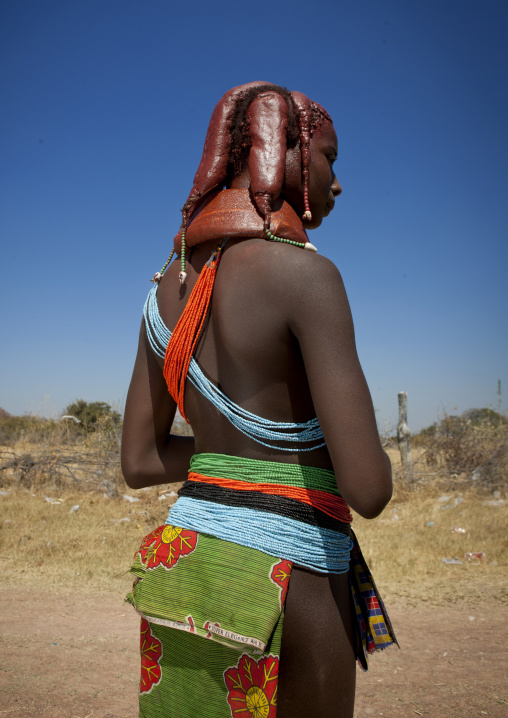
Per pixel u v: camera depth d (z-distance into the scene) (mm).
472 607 4988
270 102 1394
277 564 1210
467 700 3318
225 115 1433
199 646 1252
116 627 4555
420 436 13641
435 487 10484
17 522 7836
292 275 1238
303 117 1434
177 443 1685
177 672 1290
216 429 1356
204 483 1330
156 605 1275
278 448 1276
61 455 10938
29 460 10656
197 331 1370
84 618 4738
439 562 6219
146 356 1596
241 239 1365
